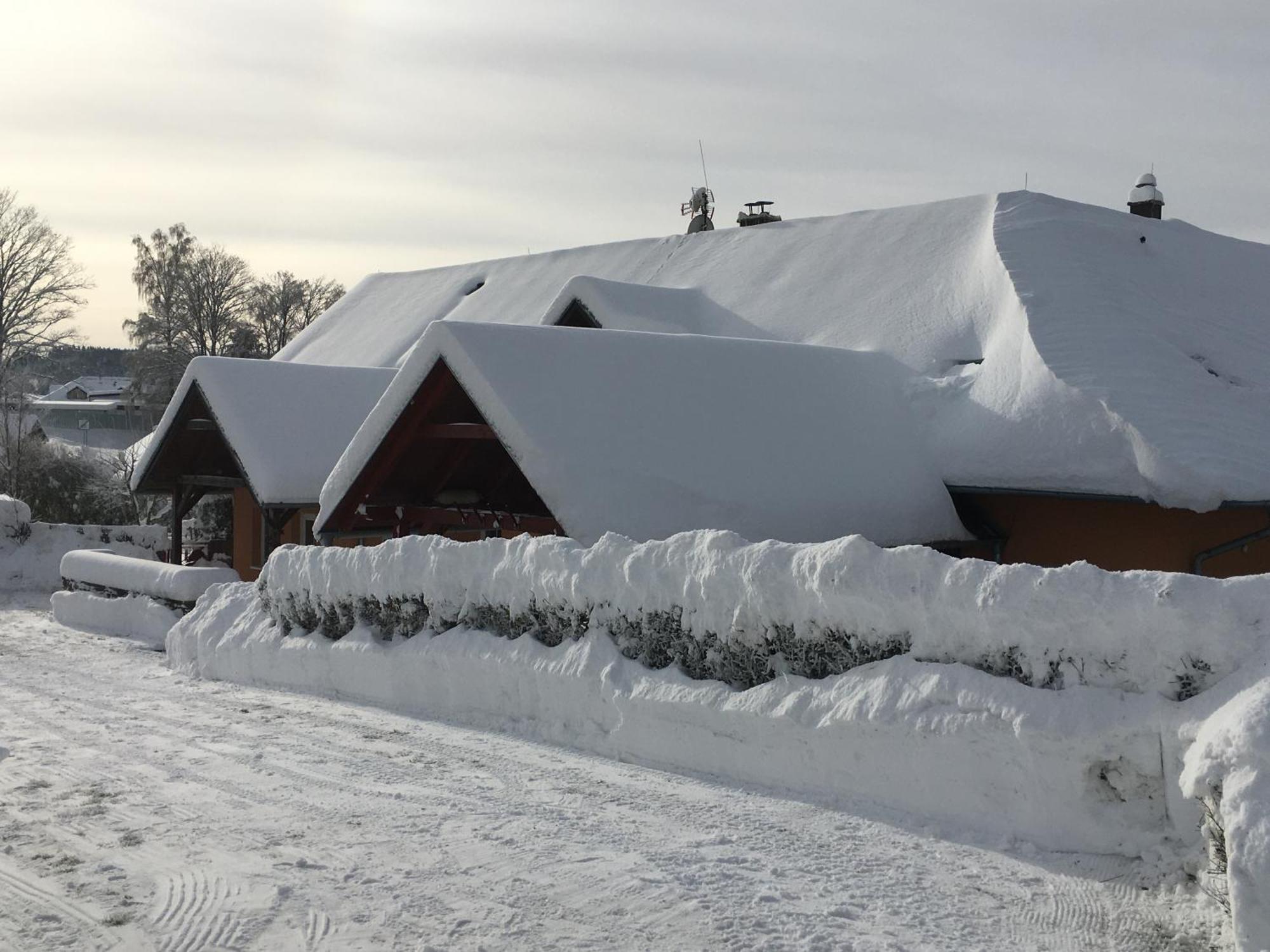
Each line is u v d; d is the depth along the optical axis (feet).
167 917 17.47
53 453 112.47
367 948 16.24
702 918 17.12
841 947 16.07
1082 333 51.01
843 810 22.17
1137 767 18.86
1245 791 15.23
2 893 18.58
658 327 66.23
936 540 46.98
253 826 21.88
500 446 53.78
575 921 17.08
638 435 42.32
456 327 43.09
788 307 66.74
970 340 56.13
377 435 46.62
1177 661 18.81
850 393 51.19
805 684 23.98
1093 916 17.10
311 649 37.40
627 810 22.58
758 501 42.29
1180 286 60.64
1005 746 20.24
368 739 29.43
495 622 31.99
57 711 34.60
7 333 165.48
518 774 25.52
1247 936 14.56
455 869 19.34
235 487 75.97
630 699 26.68
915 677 22.02
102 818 22.57
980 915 17.21
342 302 107.24
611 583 28.45
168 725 31.96
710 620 26.02
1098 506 47.44
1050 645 20.36
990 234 61.05
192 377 67.05
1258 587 18.45
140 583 57.77
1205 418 46.37
